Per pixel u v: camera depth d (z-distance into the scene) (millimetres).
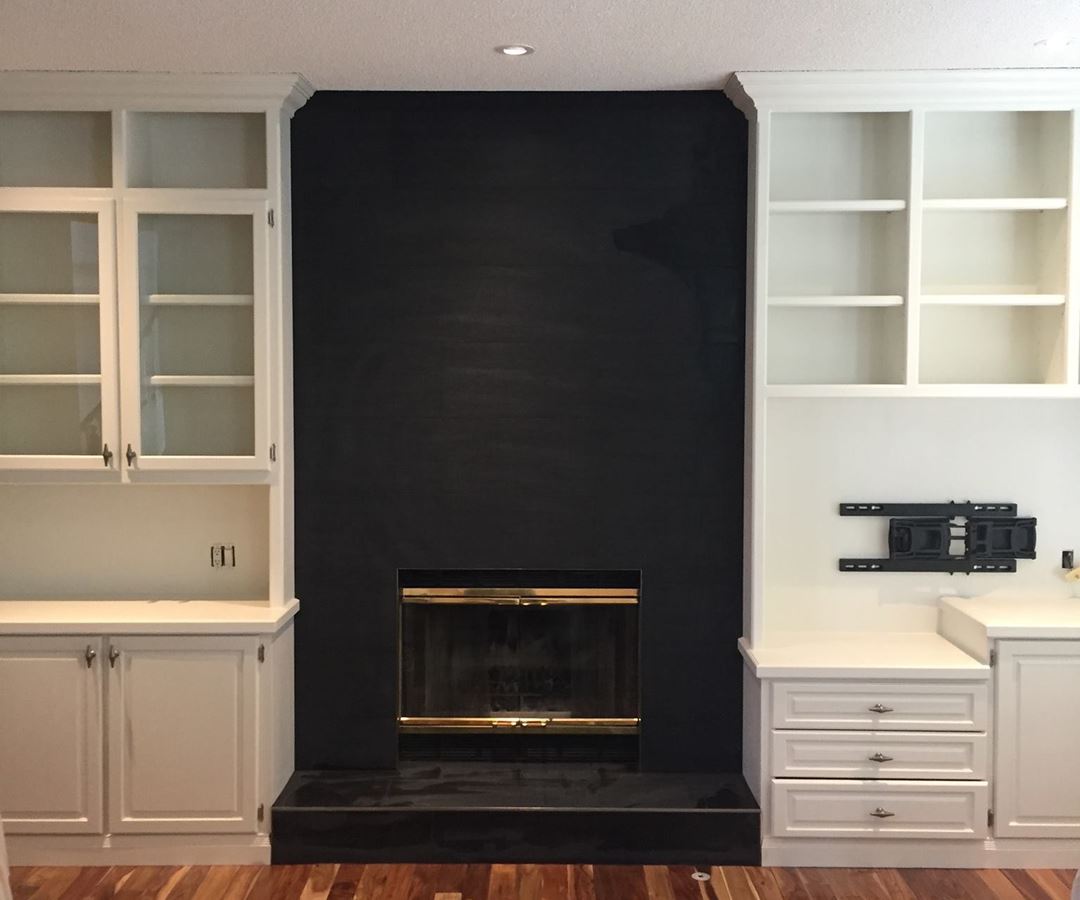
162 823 3936
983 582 4336
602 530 4250
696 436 4219
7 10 3189
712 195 4160
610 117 4156
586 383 4211
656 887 3770
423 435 4230
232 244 4023
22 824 3922
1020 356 4250
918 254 3955
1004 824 3891
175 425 4043
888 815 3893
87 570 4332
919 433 4328
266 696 3930
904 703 3879
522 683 4387
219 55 3660
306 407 4227
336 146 4164
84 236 4020
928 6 3141
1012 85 3867
